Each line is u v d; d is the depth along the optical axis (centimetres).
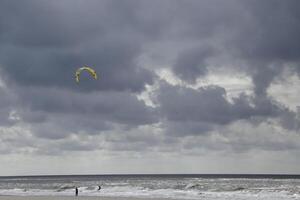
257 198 5656
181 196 6091
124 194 6738
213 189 7681
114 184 11312
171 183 11488
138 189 8131
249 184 10081
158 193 6838
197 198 5712
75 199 5438
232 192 6750
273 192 6612
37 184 12912
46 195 6700
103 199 5419
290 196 5919
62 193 7369
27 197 5881
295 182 11806
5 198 5675
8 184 13638
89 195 6562
